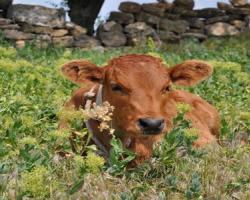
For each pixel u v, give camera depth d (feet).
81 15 98.07
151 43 57.26
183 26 92.53
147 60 24.56
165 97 24.09
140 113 22.99
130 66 24.13
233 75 39.14
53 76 39.14
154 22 91.09
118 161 22.70
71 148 24.82
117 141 22.72
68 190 20.88
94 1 98.02
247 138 29.89
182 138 23.75
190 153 24.34
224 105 34.86
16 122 25.11
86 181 22.02
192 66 25.52
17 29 83.51
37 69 37.88
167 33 91.50
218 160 25.54
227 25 94.02
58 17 85.30
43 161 21.98
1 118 26.81
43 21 84.28
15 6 83.76
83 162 20.66
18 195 18.74
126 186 22.50
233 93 37.78
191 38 90.33
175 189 22.43
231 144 27.89
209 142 27.61
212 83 38.83
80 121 23.00
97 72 25.16
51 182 20.76
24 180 17.94
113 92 24.03
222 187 23.07
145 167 23.59
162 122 22.58
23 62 35.09
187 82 25.89
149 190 22.39
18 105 28.66
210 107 31.07
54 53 70.79
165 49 84.43
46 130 27.78
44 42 83.66
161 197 21.27
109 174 22.85
